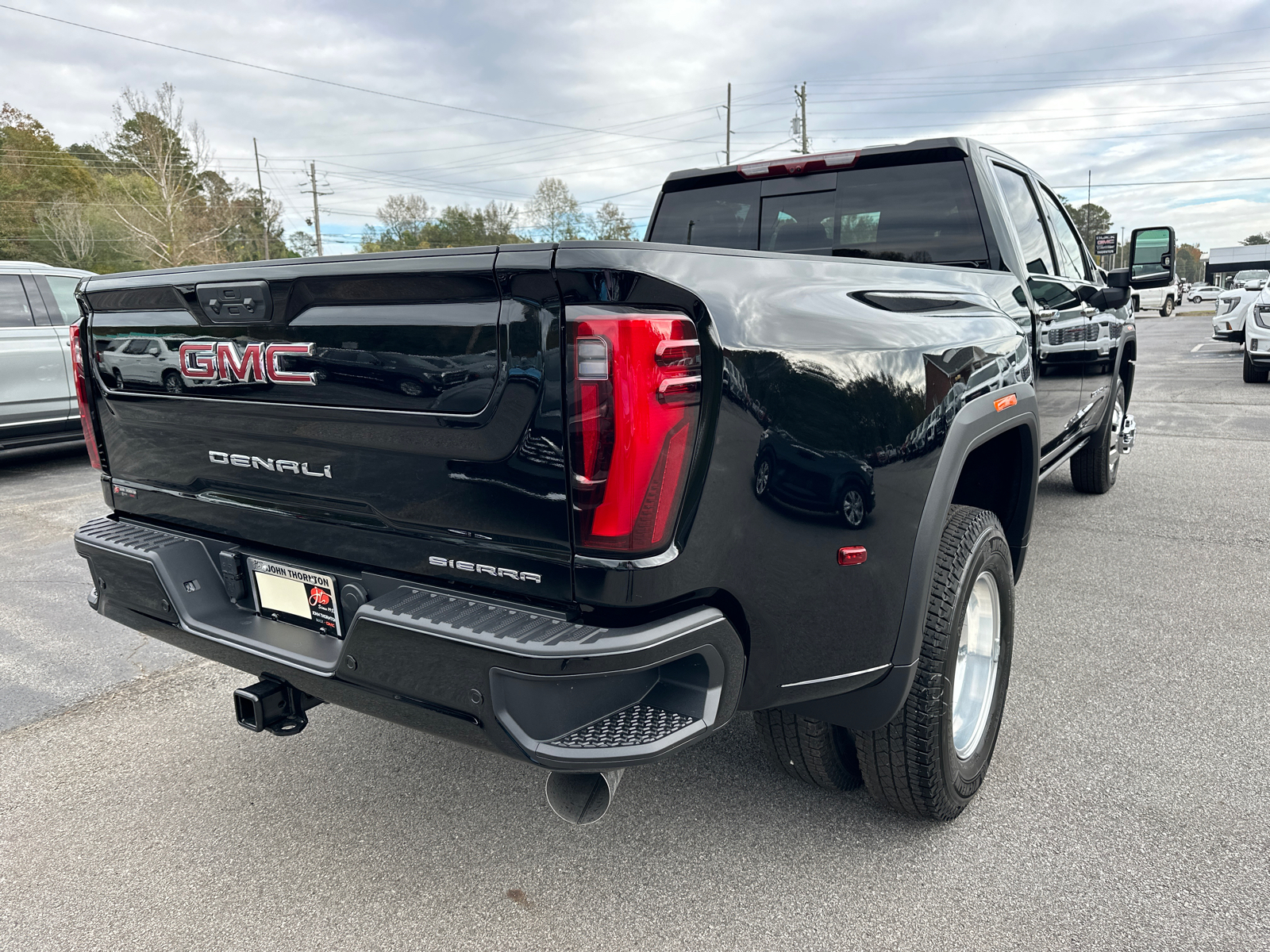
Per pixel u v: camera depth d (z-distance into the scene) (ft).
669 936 6.38
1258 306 40.06
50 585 15.12
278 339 5.93
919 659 6.81
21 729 9.92
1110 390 17.01
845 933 6.35
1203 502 18.85
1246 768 8.39
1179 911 6.46
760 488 5.30
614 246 4.66
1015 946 6.16
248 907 6.84
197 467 7.00
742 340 5.12
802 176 12.17
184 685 11.07
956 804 7.48
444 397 5.16
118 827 7.97
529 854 7.41
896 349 6.41
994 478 9.49
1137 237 15.62
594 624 5.01
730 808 7.99
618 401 4.63
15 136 230.27
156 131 166.40
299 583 6.56
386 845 7.61
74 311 25.98
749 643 5.59
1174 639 11.57
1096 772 8.40
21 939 6.51
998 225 10.89
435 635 5.09
